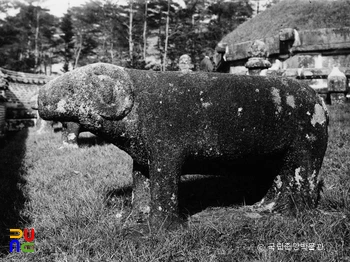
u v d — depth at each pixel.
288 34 12.32
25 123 17.88
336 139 5.46
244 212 2.73
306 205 2.64
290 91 2.65
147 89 2.36
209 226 2.36
